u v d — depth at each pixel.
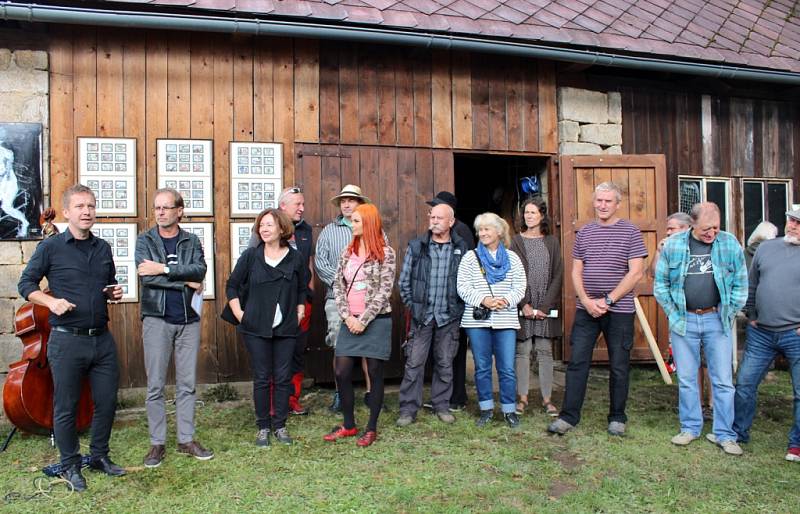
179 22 5.03
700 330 4.42
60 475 3.69
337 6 5.54
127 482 3.67
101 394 3.74
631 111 7.00
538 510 3.38
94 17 4.87
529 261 5.13
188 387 4.05
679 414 4.66
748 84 7.45
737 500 3.55
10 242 5.16
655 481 3.79
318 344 5.81
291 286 4.38
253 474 3.79
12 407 4.08
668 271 4.53
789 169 7.73
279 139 5.78
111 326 5.36
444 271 4.79
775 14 7.92
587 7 6.79
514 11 6.29
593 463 4.04
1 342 5.12
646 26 6.73
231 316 4.49
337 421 4.80
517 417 4.79
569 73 6.72
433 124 6.20
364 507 3.39
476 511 3.36
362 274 4.39
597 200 4.58
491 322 4.69
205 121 5.61
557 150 6.65
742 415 4.44
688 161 7.24
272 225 4.32
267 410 4.31
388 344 4.38
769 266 4.32
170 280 3.90
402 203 6.09
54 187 5.27
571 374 4.63
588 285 4.59
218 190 5.63
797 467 4.03
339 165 5.92
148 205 5.47
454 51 5.79
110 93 5.40
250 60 5.72
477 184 8.59
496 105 6.41
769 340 4.32
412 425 4.71
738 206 7.46
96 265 3.71
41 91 5.24
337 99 5.94
